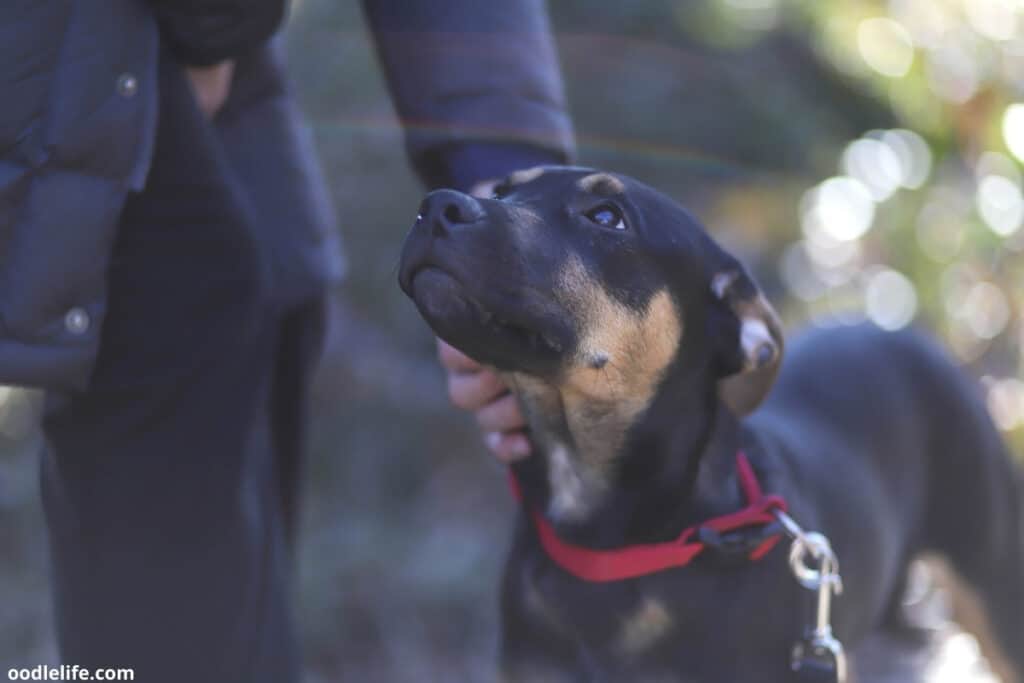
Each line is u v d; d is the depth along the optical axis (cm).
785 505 356
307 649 607
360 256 713
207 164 339
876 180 725
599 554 351
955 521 506
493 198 331
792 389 481
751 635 350
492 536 677
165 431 341
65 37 304
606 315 323
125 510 339
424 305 295
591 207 329
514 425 366
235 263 344
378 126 722
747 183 754
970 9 627
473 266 293
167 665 344
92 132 306
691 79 760
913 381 510
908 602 620
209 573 345
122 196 313
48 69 302
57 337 307
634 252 331
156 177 335
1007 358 683
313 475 688
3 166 302
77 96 304
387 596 630
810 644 346
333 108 722
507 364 318
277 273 390
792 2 730
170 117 334
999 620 516
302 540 648
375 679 600
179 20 330
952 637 602
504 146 374
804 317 752
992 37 627
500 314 301
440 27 371
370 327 716
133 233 336
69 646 347
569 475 355
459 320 296
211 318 343
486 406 368
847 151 746
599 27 756
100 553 340
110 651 342
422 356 723
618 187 337
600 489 352
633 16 752
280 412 407
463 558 645
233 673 351
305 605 611
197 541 344
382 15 377
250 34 336
